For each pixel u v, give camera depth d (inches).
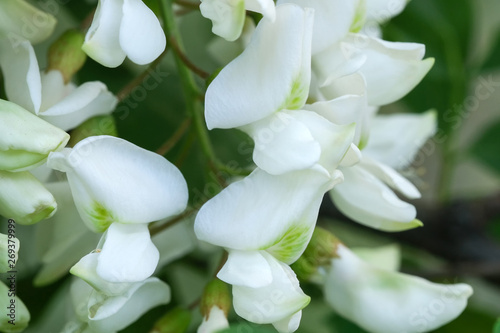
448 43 10.4
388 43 8.1
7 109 7.4
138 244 7.5
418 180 10.7
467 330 9.8
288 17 7.4
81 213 7.6
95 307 7.6
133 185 7.5
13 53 7.7
